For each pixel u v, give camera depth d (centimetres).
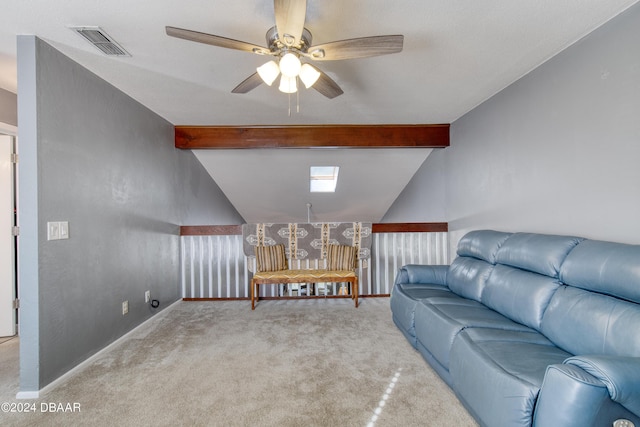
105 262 258
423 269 308
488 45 218
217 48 216
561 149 226
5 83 271
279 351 253
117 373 221
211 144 403
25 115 194
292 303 384
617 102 185
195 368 227
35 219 194
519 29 198
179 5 171
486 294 231
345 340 273
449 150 409
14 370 229
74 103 228
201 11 177
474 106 344
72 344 221
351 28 195
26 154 194
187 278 408
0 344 274
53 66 210
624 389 103
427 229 411
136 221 306
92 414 177
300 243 394
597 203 199
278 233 393
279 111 352
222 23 189
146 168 328
